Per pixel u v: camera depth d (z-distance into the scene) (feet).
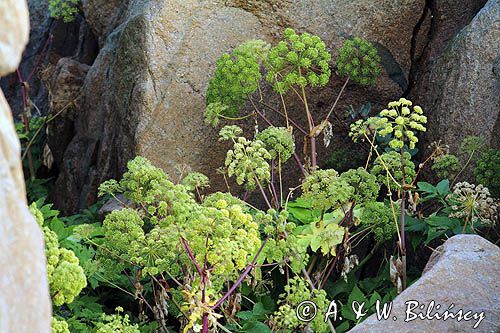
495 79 15.21
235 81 14.33
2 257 3.73
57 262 8.99
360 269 14.97
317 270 13.03
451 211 13.53
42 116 24.07
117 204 16.28
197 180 12.71
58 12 22.81
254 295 13.23
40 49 25.93
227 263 10.21
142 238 11.14
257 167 12.33
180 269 11.66
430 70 17.30
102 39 21.01
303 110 17.26
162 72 16.49
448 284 10.34
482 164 13.92
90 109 19.19
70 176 19.47
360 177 12.25
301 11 16.97
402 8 17.48
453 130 15.61
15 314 3.79
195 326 10.19
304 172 14.12
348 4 17.22
